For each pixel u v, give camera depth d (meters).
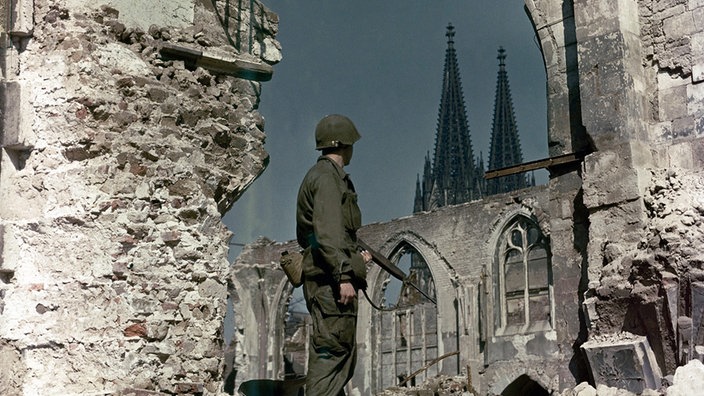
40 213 9.30
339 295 6.00
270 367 51.91
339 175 6.16
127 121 9.60
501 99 98.00
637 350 10.89
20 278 9.27
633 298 11.09
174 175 9.89
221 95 10.81
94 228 9.16
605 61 12.15
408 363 50.50
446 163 93.00
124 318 9.11
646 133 12.05
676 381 9.49
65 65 9.44
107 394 8.77
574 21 13.10
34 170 9.39
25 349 9.07
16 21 9.60
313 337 6.06
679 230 10.87
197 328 9.66
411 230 48.50
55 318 9.05
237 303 53.78
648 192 11.68
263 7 11.88
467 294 45.69
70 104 9.35
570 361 12.38
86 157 9.27
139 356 9.11
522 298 45.66
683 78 11.98
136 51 9.95
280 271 53.19
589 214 12.08
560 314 12.59
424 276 59.94
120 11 9.88
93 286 9.04
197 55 10.50
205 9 10.89
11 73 9.59
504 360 43.88
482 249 45.78
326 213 5.92
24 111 9.45
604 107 12.06
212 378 9.73
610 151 11.92
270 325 52.66
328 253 5.84
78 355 8.91
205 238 9.98
